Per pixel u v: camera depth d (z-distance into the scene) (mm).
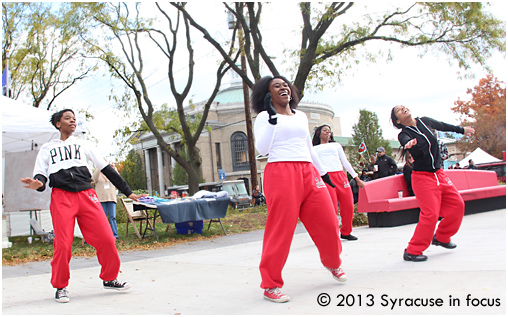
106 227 3506
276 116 2951
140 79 19047
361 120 35062
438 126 4246
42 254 6832
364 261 4234
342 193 6012
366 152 22516
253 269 4367
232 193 27250
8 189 8852
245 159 46156
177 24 18141
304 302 2809
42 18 17625
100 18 16516
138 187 50125
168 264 5273
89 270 5066
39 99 19641
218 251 6297
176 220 8094
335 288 3131
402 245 5188
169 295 3355
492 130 38031
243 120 46406
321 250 3215
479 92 40438
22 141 8852
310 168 3102
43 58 18984
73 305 3141
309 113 46750
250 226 10711
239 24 16844
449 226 4301
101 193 8359
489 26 13531
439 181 4074
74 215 3402
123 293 3545
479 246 4527
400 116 4234
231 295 3207
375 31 14234
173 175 42000
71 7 16031
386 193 8234
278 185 2990
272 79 3203
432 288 2857
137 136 20812
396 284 3080
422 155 4027
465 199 8500
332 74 14109
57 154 3441
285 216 2963
